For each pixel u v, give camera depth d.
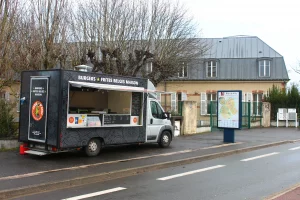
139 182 8.30
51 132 10.71
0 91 14.08
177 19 25.53
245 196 6.92
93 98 13.91
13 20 14.03
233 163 11.18
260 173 9.41
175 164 10.73
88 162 10.50
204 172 9.59
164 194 7.10
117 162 10.48
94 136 11.57
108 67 20.62
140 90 13.04
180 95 37.81
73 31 21.52
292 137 19.41
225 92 16.45
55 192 7.32
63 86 10.65
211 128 22.30
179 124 19.53
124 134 12.58
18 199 6.77
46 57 16.05
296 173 9.40
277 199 6.39
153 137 13.71
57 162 10.41
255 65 37.28
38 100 11.10
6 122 13.05
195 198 6.77
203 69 37.75
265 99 30.33
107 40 22.22
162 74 25.31
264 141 17.06
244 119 25.75
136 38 23.59
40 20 16.05
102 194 7.11
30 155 11.53
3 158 10.88
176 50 25.27
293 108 28.83
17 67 15.26
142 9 24.11
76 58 19.56
